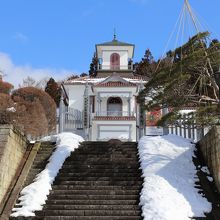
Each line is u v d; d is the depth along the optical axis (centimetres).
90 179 1659
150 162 1750
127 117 4109
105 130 4075
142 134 2834
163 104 1786
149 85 1770
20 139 1852
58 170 1730
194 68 1739
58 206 1427
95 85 4369
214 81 1745
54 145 2038
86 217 1348
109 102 4406
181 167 1706
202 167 1703
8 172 1620
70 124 3203
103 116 4106
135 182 1614
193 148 1900
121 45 5281
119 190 1541
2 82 4484
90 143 2092
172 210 1347
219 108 1630
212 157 1622
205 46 1808
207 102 1759
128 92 4366
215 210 1365
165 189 1502
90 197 1498
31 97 4294
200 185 1562
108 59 5278
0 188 1492
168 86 1662
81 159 1861
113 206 1420
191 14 1852
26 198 1472
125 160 1844
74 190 1549
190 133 2447
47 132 3900
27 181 1655
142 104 1884
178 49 1870
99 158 1870
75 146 2003
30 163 1803
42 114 3953
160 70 1773
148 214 1338
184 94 1753
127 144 2061
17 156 1788
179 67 1670
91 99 4422
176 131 2588
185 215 1336
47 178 1631
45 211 1393
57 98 5978
